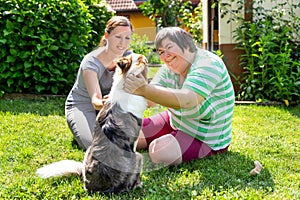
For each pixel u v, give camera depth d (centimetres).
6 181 255
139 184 245
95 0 674
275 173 271
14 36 529
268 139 358
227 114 290
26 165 286
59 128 381
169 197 230
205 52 277
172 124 281
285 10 585
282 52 558
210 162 284
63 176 254
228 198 226
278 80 532
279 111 477
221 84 274
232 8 585
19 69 541
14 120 407
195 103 254
